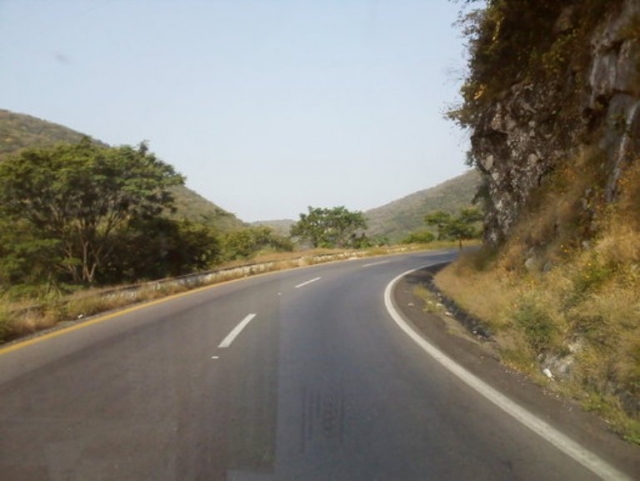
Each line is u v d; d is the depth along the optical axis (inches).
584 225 445.1
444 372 312.8
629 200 384.2
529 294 390.3
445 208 3663.9
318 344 390.6
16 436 215.9
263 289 766.5
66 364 330.3
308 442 209.9
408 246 1823.3
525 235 564.1
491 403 256.2
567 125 568.1
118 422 230.5
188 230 1295.5
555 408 248.8
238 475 182.1
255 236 2010.3
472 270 707.4
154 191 1117.1
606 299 310.5
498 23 631.8
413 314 533.0
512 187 665.6
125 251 1188.5
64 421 232.2
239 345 385.7
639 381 241.9
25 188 987.9
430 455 198.7
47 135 2431.1
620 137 434.9
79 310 536.1
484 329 429.4
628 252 345.1
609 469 187.6
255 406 251.9
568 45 559.2
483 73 713.6
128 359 343.3
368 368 322.3
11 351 368.5
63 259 1051.9
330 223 2265.0
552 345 323.3
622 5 466.3
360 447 205.8
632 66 438.0
